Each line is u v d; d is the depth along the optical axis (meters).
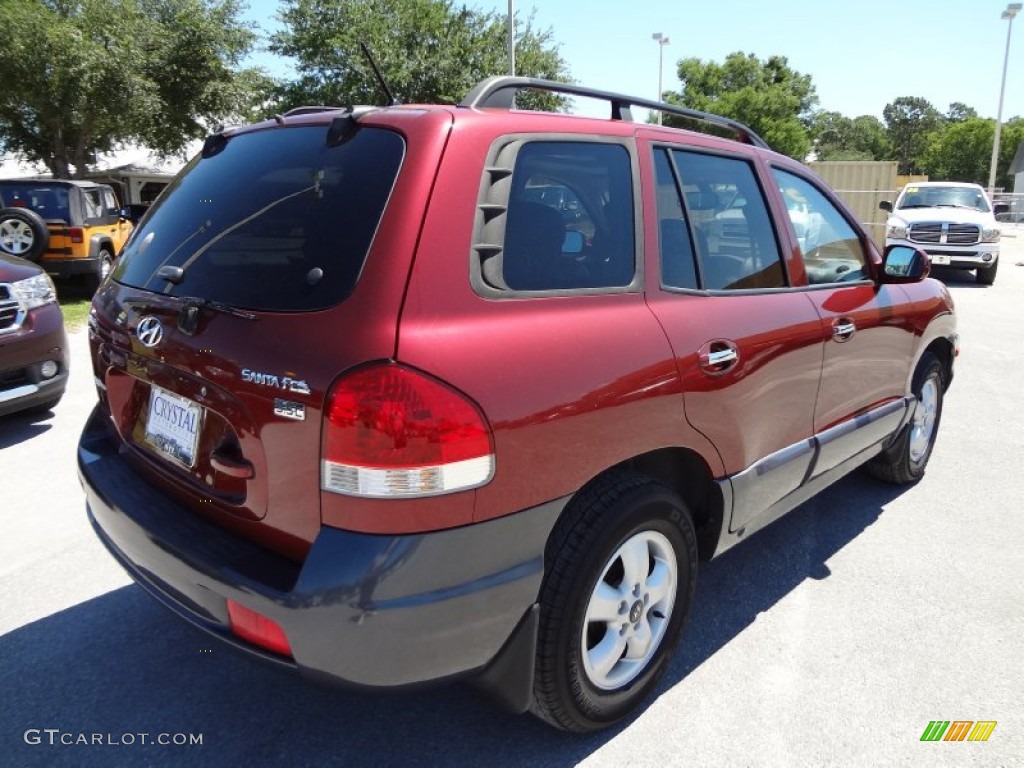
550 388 2.07
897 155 104.94
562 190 2.33
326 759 2.45
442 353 1.89
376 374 1.83
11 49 18.36
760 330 2.83
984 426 5.92
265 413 1.98
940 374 4.67
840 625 3.19
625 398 2.27
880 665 2.93
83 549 3.79
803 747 2.50
